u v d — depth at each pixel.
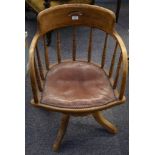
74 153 1.47
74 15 1.44
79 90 1.31
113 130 1.57
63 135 1.48
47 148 1.49
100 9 1.39
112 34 1.37
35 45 1.26
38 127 1.62
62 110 1.18
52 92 1.29
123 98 1.24
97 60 2.21
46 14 1.36
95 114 1.53
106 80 1.38
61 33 2.60
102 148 1.50
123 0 3.29
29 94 1.83
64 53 2.30
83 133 1.59
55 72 1.43
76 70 1.44
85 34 2.63
